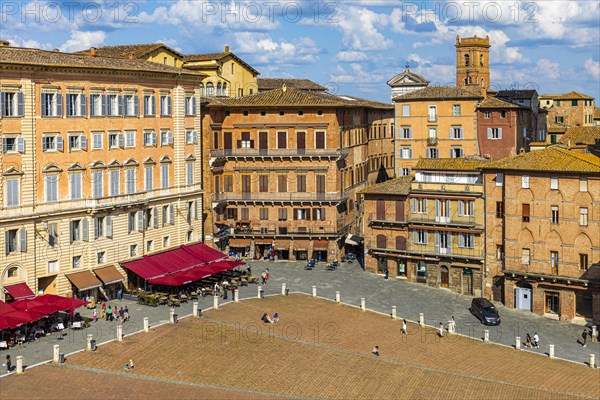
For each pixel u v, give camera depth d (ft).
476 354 285.43
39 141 296.51
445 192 365.20
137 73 338.13
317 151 407.64
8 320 252.83
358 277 384.27
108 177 326.65
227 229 413.80
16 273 290.15
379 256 389.19
